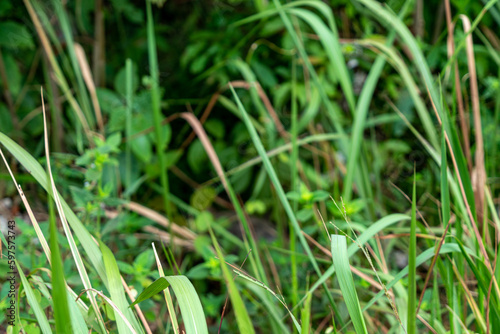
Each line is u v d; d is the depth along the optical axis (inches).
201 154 126.8
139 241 102.3
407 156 119.0
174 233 105.0
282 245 97.0
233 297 55.6
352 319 57.6
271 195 122.8
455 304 67.0
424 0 128.0
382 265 76.2
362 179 89.8
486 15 121.7
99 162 83.2
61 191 91.9
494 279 64.1
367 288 83.6
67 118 128.1
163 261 100.0
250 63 124.0
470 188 68.2
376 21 128.6
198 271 81.4
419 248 97.0
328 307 85.0
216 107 137.3
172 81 139.4
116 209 102.8
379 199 103.0
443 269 67.4
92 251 59.9
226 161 127.5
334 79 118.7
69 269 74.0
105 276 59.6
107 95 121.3
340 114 120.4
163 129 114.3
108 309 62.7
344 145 94.3
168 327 76.5
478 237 67.8
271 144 113.3
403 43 115.3
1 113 115.6
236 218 121.1
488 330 62.7
